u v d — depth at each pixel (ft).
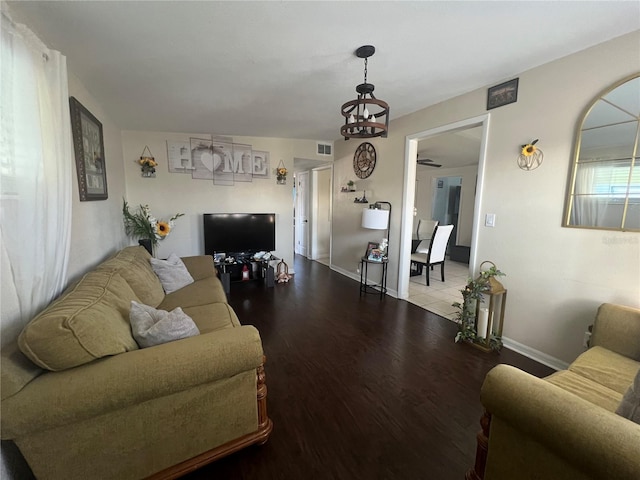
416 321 10.19
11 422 3.20
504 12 5.06
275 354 7.95
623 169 5.97
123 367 3.73
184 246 14.53
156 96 9.02
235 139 14.84
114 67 7.05
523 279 7.82
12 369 3.35
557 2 4.78
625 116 5.87
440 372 7.14
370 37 5.83
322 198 20.49
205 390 4.32
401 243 12.19
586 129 6.42
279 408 5.87
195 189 14.43
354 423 5.49
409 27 5.48
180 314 4.82
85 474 3.76
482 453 3.92
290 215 16.31
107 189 9.70
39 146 4.48
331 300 12.32
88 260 7.50
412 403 6.03
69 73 7.09
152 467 4.17
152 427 4.05
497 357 7.83
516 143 7.72
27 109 4.23
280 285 14.47
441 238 14.39
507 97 7.84
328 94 9.02
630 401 3.15
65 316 3.65
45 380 3.46
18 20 4.82
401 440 5.11
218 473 4.49
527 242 7.65
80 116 7.00
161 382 3.84
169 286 8.90
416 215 24.11
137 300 6.26
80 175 6.91
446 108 9.64
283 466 4.61
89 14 5.01
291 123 12.43
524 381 3.34
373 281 14.24
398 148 11.95
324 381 6.76
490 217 8.45
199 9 4.92
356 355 7.92
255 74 7.55
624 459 2.44
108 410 3.64
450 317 10.52
